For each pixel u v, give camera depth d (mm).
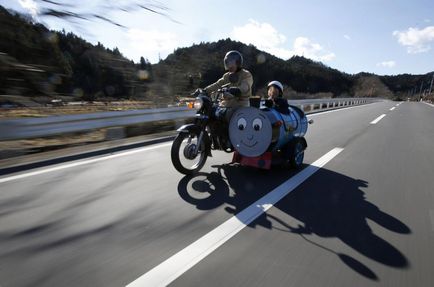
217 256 2484
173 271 2268
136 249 2545
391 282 2227
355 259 2510
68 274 2193
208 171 4859
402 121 14133
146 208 3371
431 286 2199
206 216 3230
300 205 3625
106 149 6082
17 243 2582
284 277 2242
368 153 6625
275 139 4652
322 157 6145
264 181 4469
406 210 3566
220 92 4641
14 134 5238
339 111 20359
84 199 3555
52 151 5812
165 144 6723
